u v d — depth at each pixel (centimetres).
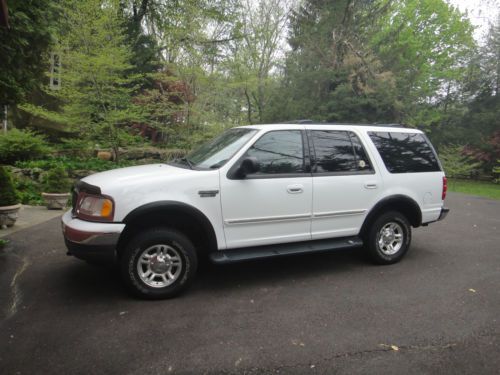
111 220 355
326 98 1805
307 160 445
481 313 356
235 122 1536
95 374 253
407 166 511
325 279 447
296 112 1714
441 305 374
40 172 1027
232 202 398
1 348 282
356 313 354
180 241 381
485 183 1989
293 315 348
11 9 514
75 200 399
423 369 266
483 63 2188
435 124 2266
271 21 1938
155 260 378
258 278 448
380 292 407
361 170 478
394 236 512
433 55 2636
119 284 416
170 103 1209
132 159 1310
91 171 1096
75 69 1075
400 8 2650
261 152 423
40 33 578
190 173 389
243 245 411
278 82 1939
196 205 382
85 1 1041
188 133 1238
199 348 288
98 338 300
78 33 1027
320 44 1847
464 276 461
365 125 505
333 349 290
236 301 379
